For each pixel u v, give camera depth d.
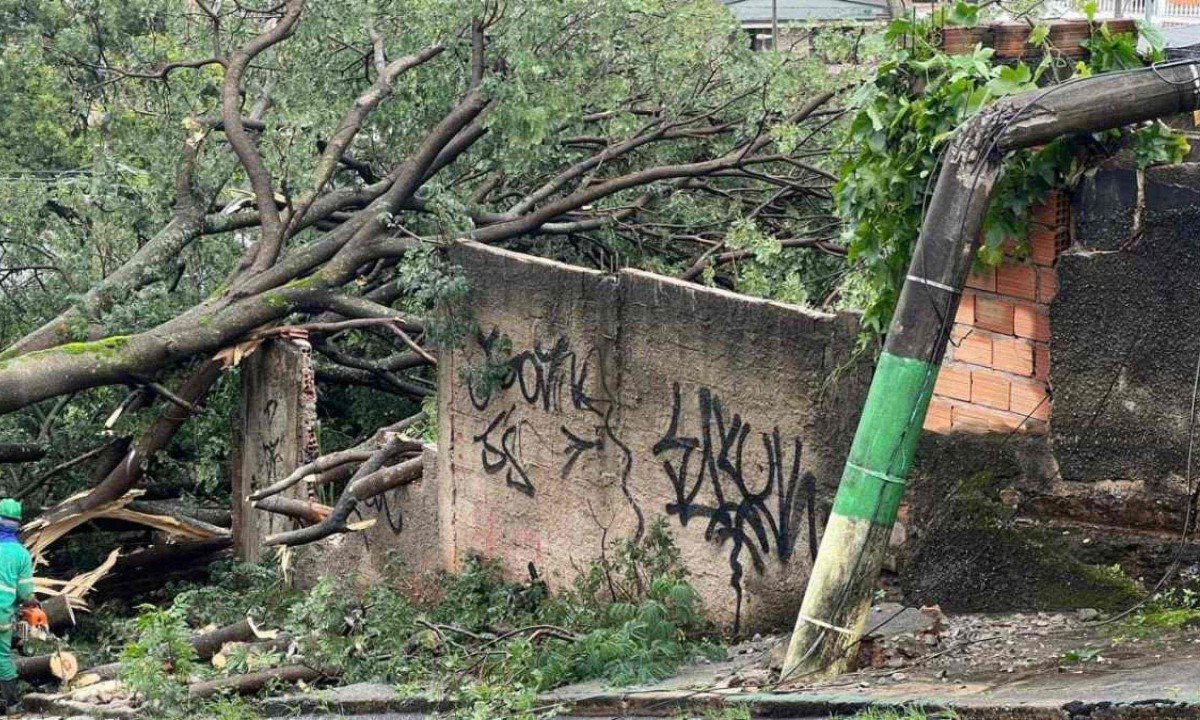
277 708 9.34
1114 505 7.34
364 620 10.42
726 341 9.13
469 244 11.59
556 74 14.83
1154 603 7.14
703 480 9.35
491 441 11.44
